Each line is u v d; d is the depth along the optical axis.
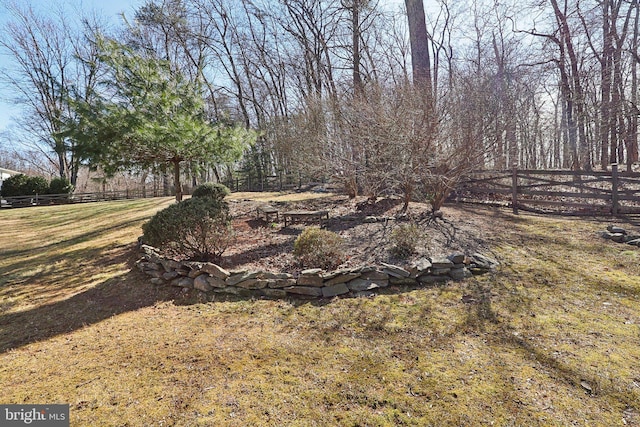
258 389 2.11
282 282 3.61
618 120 10.02
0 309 3.74
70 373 2.38
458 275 3.72
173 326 3.07
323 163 8.46
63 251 6.59
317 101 10.78
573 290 3.28
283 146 14.80
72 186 20.44
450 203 8.42
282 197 10.81
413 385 2.08
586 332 2.56
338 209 7.73
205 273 3.95
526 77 11.80
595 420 1.73
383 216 6.50
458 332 2.67
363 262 4.18
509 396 1.94
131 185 27.84
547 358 2.27
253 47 18.17
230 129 7.29
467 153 6.16
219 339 2.77
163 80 6.87
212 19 18.09
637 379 2.02
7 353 2.72
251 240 5.68
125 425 1.85
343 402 1.96
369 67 13.20
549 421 1.74
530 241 4.78
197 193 10.24
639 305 2.92
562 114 13.47
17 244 7.92
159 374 2.31
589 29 10.55
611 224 5.59
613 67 9.68
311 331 2.83
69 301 3.90
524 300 3.13
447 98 6.29
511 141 9.68
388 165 6.43
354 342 2.62
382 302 3.29
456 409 1.86
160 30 18.48
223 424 1.83
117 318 3.34
